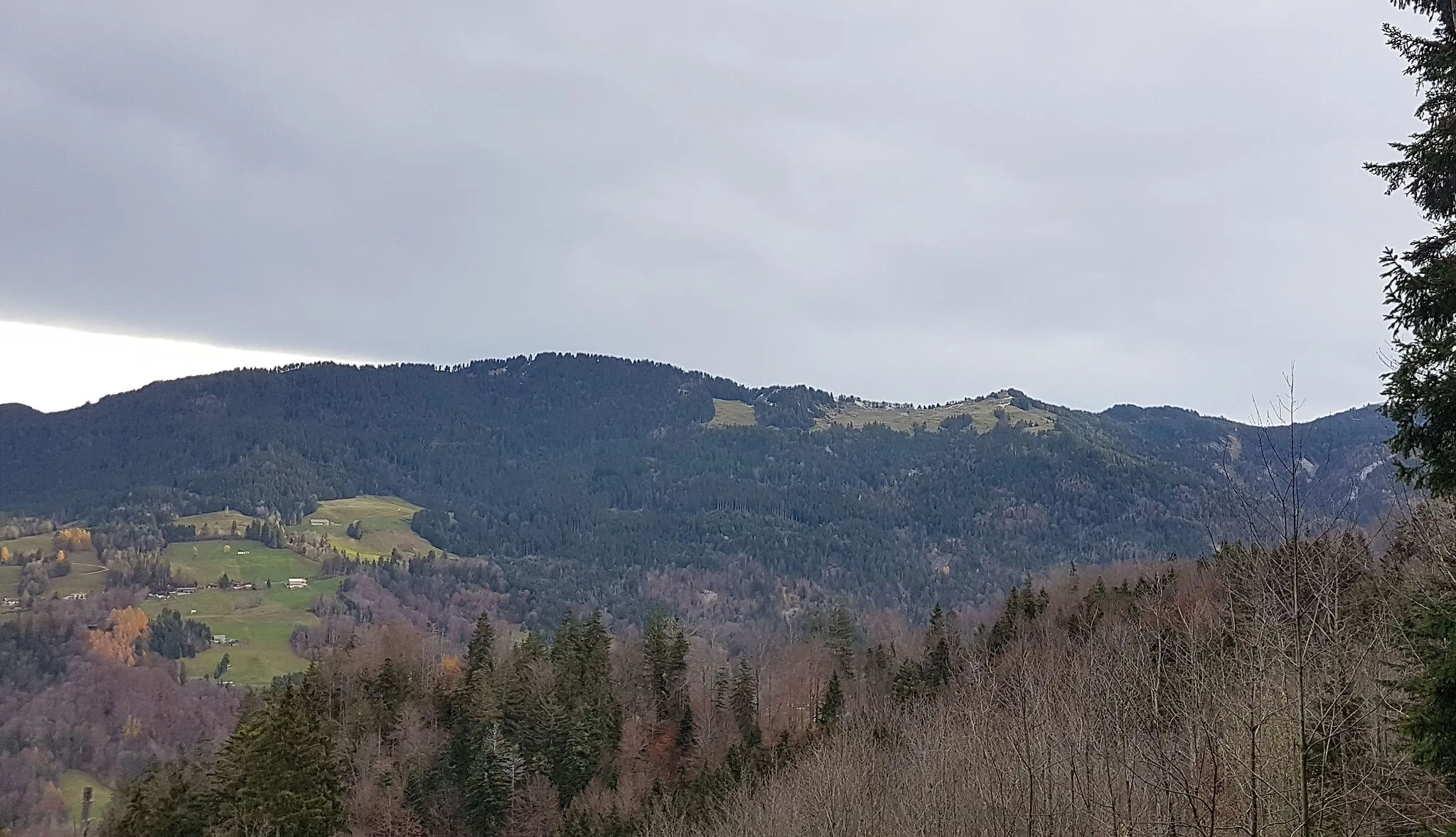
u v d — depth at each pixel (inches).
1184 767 522.6
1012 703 801.6
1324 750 447.2
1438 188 486.0
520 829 2108.8
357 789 2113.7
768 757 2004.2
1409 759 446.6
